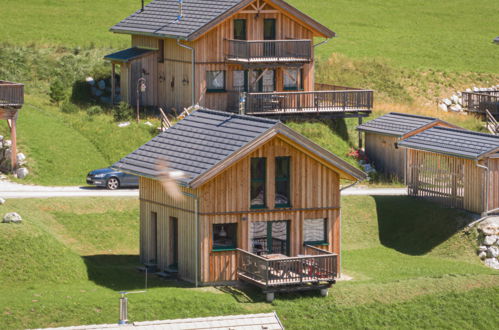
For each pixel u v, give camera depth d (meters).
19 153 97.94
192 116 77.62
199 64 108.75
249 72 108.00
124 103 110.81
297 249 70.88
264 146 69.12
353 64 142.25
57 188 92.12
